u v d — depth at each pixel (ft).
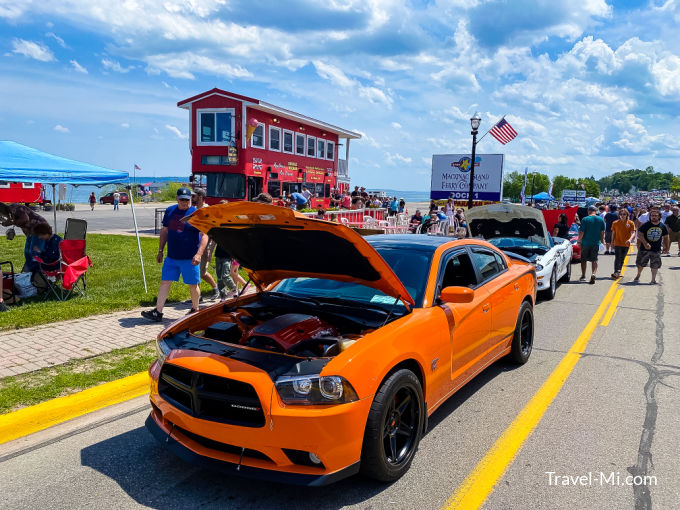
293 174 91.76
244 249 13.76
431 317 12.46
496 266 17.69
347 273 12.85
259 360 10.18
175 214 21.86
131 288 28.45
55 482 10.71
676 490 10.81
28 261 25.98
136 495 10.32
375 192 137.18
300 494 10.43
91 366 16.52
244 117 75.92
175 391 10.84
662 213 66.13
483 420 14.20
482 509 10.00
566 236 44.50
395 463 10.82
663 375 18.13
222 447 10.00
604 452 12.44
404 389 11.14
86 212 112.37
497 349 16.80
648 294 34.55
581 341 22.59
